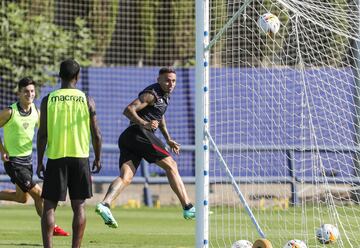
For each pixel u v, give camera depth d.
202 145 29.25
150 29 69.44
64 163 27.39
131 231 42.38
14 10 64.88
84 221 27.73
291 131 50.44
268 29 31.36
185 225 46.72
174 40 69.94
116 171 63.19
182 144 65.12
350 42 43.34
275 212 50.78
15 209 57.00
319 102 48.38
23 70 64.62
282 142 50.47
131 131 35.28
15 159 37.69
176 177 35.62
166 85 35.41
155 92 35.31
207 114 29.33
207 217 29.11
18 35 64.62
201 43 29.38
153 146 35.22
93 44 67.88
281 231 40.59
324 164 49.53
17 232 40.47
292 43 45.97
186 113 65.38
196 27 29.52
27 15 65.81
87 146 27.77
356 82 42.72
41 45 65.06
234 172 52.50
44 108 27.66
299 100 49.94
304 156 46.66
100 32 69.12
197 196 29.19
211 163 51.34
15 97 64.62
